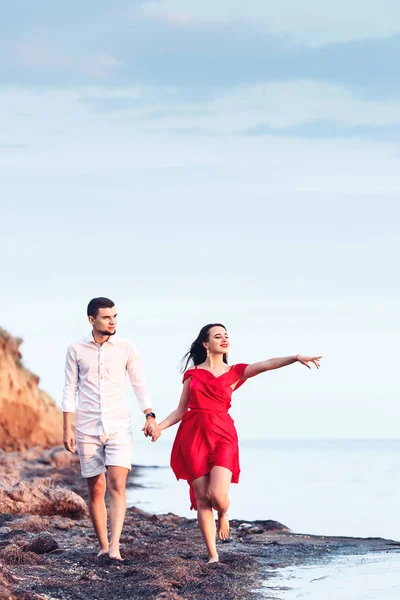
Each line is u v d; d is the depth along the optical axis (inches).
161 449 3417.8
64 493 585.3
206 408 417.7
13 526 512.7
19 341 1865.2
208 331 428.1
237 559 446.3
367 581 399.5
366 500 859.4
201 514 423.5
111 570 398.3
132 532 552.4
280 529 608.7
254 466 1612.9
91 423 428.1
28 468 1193.4
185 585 379.6
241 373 423.2
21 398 1731.1
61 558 423.5
